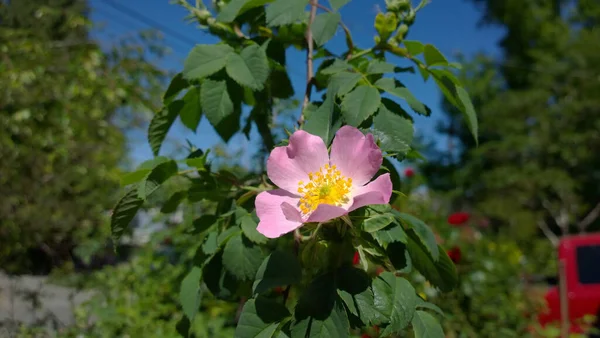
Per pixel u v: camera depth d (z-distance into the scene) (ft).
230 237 0.67
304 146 0.56
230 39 0.78
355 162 0.54
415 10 0.75
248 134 0.83
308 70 0.76
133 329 1.44
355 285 0.53
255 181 0.77
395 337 0.88
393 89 0.64
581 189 8.80
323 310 0.51
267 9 0.69
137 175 0.66
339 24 0.76
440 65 0.69
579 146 8.48
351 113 0.60
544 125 8.79
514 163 9.16
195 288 0.69
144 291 1.61
